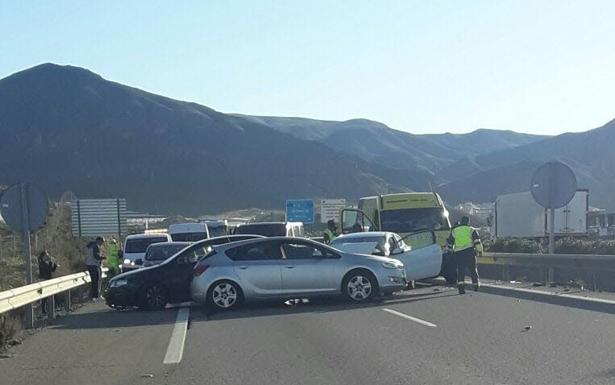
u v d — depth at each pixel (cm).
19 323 1473
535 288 1911
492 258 2328
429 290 2077
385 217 2419
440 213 2436
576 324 1350
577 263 1888
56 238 3500
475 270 1989
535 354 1088
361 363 1068
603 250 2408
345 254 1820
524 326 1341
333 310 1681
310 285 1789
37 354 1245
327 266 1795
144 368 1093
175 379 1012
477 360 1058
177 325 1542
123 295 1877
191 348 1249
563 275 2089
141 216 8400
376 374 994
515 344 1169
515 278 2312
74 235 4109
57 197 9794
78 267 2956
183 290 1914
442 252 2150
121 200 4503
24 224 1692
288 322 1520
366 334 1318
